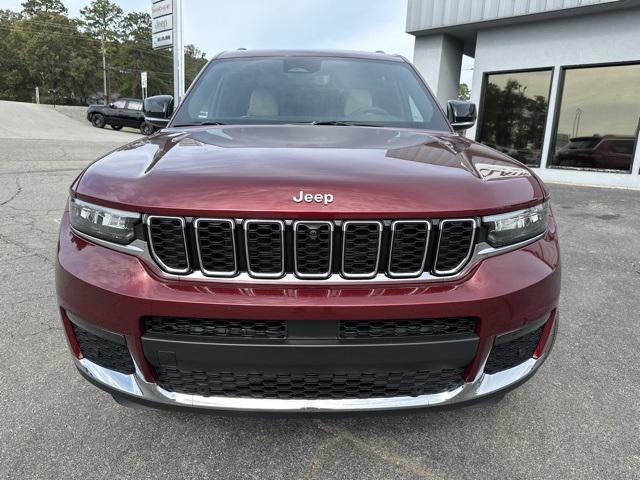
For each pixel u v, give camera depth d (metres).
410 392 1.64
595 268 4.34
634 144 9.41
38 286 3.54
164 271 1.56
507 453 1.93
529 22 10.37
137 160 1.82
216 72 2.98
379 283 1.54
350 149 1.90
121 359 1.67
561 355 2.74
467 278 1.59
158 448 1.93
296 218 1.49
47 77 70.06
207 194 1.51
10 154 11.12
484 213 1.57
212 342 1.52
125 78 75.00
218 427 2.06
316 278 1.53
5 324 2.95
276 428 2.06
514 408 2.23
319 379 1.58
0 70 70.31
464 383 1.65
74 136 18.64
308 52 3.16
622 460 1.90
